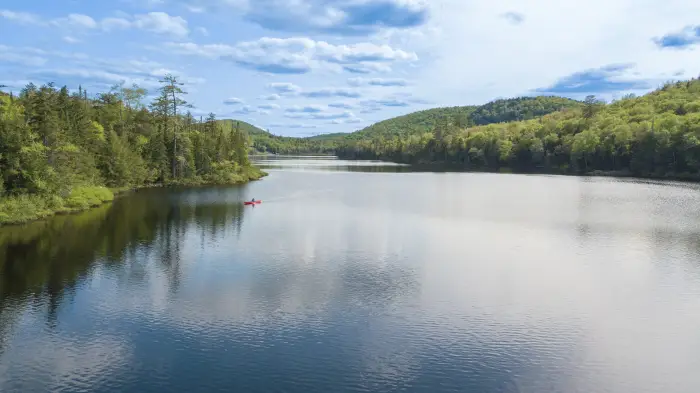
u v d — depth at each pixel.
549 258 40.75
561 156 167.25
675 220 58.62
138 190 93.25
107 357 22.77
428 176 140.62
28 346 23.72
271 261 39.12
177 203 73.31
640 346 24.59
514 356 23.33
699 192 90.25
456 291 32.28
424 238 48.34
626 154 141.88
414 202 76.56
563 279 35.06
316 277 35.00
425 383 20.81
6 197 53.84
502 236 49.41
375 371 21.70
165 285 32.75
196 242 45.50
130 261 38.44
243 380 20.86
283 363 22.34
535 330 26.25
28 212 54.38
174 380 20.84
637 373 22.00
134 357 22.78
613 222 57.34
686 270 37.34
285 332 25.58
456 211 66.38
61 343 24.09
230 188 99.50
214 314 27.81
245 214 63.00
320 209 68.31
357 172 161.38
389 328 26.23
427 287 33.00
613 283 34.28
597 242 46.78
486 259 40.34
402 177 136.38
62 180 62.69
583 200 78.75
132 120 111.62
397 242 46.47
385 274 35.88
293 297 30.78
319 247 44.09
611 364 22.75
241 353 23.25
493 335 25.56
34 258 38.66
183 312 28.06
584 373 21.89
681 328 26.75
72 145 67.88
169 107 115.69
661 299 31.12
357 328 26.17
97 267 36.56
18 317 27.03
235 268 36.94
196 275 35.06
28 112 63.72
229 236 48.50
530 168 176.88
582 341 25.05
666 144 127.69
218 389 20.14
